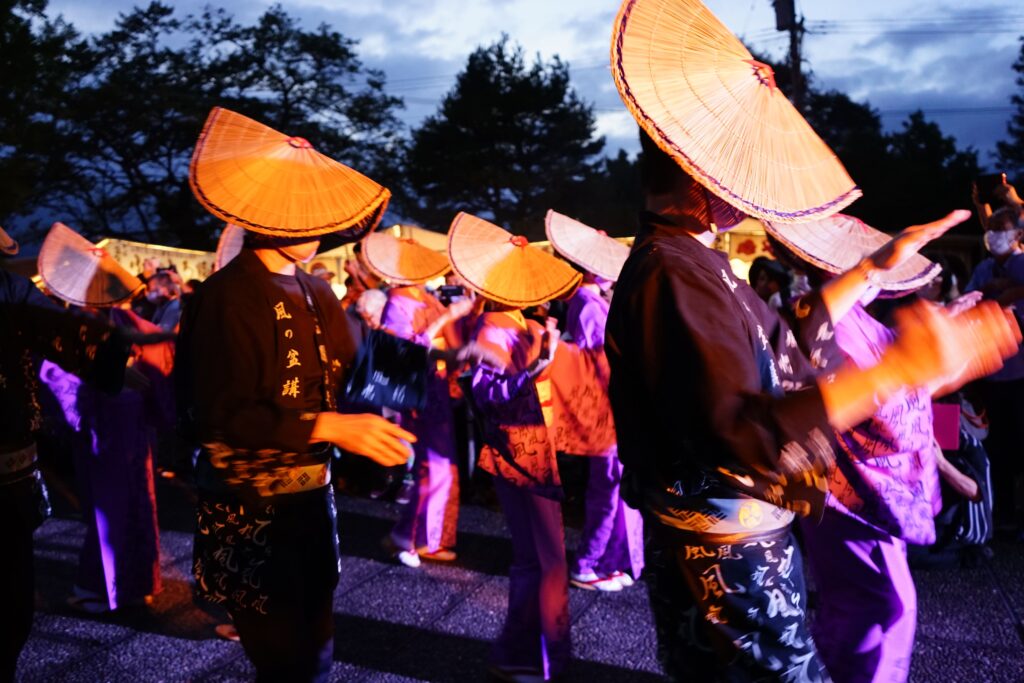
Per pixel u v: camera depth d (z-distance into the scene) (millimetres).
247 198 2193
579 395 3840
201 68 32188
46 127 20391
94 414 3848
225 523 2176
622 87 1405
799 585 1598
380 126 34875
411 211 37688
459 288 6668
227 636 3666
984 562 4387
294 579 2189
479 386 3168
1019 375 4895
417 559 4633
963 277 5734
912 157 39094
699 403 1294
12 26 18531
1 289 2297
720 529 1539
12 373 2289
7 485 2268
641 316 1420
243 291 2148
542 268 3367
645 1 1439
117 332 2387
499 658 3211
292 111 33812
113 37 30016
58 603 4098
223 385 2088
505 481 3156
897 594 2346
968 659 3316
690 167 1373
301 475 2203
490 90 38094
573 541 4984
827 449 1175
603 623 3771
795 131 1443
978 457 3703
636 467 1585
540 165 39000
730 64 1450
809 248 2369
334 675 3303
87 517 3963
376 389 2363
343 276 12242
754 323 1487
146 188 31500
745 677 1564
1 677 2307
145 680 3301
